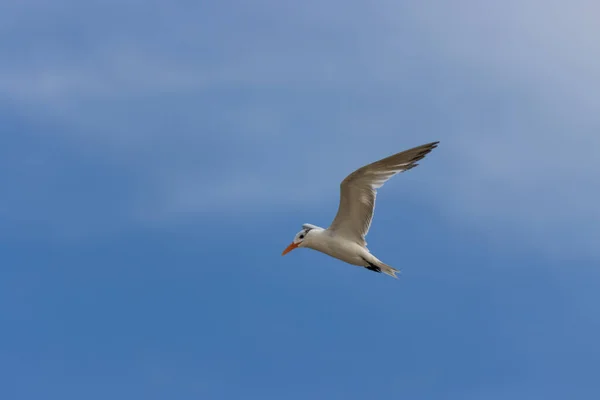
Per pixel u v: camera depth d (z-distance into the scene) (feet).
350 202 62.49
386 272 64.75
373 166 60.59
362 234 63.67
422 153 60.49
